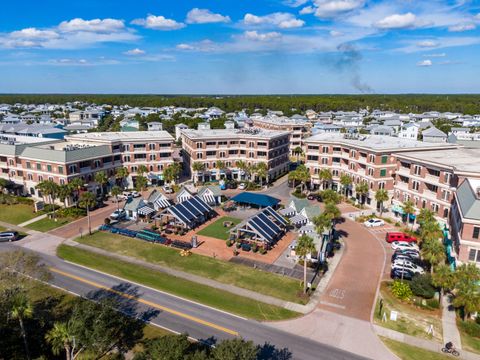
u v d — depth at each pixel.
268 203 88.69
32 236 74.25
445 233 67.31
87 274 58.22
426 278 52.25
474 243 51.91
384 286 54.62
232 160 120.69
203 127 169.38
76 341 36.25
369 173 93.81
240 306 49.38
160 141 112.50
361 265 61.75
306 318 46.72
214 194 95.50
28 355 39.84
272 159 120.75
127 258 64.38
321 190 107.38
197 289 53.84
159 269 60.28
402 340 42.59
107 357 39.59
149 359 32.38
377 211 90.75
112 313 40.62
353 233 76.56
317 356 39.75
